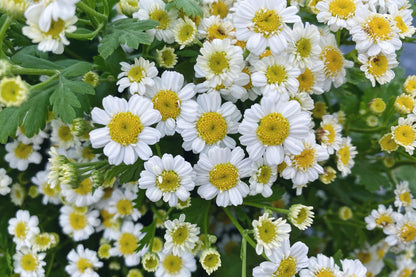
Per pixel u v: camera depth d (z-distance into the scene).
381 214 0.27
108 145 0.21
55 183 0.23
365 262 0.29
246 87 0.23
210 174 0.22
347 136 0.27
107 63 0.23
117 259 0.27
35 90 0.22
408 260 0.31
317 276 0.23
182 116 0.22
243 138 0.22
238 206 0.24
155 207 0.26
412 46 0.37
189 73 0.24
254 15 0.22
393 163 0.28
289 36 0.22
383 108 0.27
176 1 0.22
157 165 0.21
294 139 0.22
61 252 0.27
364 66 0.23
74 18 0.20
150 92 0.22
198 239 0.24
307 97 0.23
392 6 0.24
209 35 0.23
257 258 0.25
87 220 0.26
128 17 0.23
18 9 0.20
